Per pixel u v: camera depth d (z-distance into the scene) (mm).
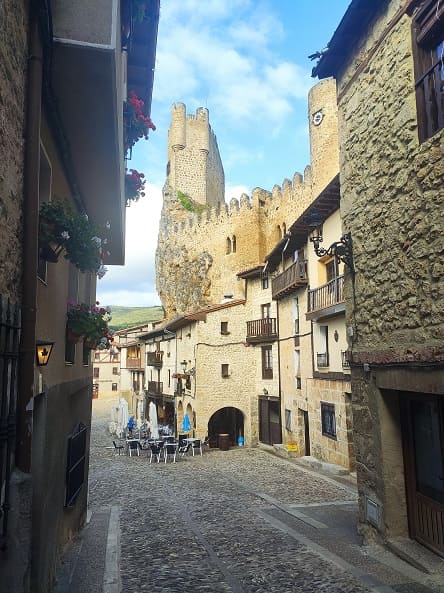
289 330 21562
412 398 5770
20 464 3365
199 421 24828
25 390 3471
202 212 49906
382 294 5980
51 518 5215
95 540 7738
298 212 38531
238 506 10766
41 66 3939
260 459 20172
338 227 14672
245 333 26234
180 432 27531
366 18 6375
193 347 26016
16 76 3482
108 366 67188
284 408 22391
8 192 3305
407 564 5352
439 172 4758
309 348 18438
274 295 22547
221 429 28219
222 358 25688
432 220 4891
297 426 20281
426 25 5090
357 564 5680
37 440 4582
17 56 3502
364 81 6473
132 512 10477
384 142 5902
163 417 32219
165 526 8914
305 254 18609
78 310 6504
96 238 5254
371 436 6297
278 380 23297
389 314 5797
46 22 3893
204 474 16500
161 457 21406
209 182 56562
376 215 6109
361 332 6602
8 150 3303
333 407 15992
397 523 5844
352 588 4961
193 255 49969
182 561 6512
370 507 6301
